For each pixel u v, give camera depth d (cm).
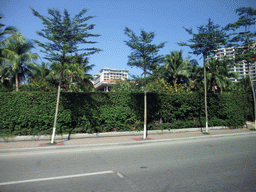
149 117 1379
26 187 416
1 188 411
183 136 1210
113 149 861
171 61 2466
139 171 534
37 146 850
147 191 395
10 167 568
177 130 1370
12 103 1035
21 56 1333
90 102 1181
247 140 1124
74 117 1134
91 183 441
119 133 1201
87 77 2462
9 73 1435
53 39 926
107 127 1205
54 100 1105
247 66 1703
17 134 1026
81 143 945
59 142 964
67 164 603
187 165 596
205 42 1340
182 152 793
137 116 1293
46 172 521
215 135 1273
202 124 1503
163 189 407
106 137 1145
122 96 1268
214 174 510
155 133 1294
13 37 1238
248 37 1505
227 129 1575
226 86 2839
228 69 2600
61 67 942
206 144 995
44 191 396
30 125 1073
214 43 1331
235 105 1659
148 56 1133
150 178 477
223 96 1636
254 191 400
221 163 621
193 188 413
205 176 493
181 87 1833
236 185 432
